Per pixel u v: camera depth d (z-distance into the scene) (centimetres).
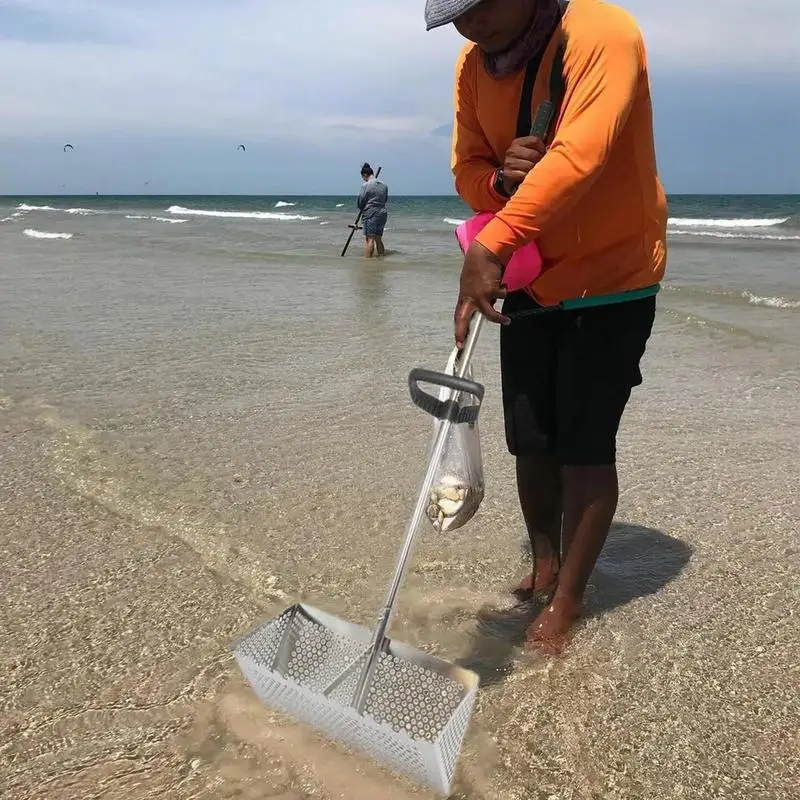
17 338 684
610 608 278
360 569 304
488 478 389
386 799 195
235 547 319
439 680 199
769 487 372
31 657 252
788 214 3756
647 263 238
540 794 198
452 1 214
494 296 215
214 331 726
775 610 275
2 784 202
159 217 3534
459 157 258
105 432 446
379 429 452
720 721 222
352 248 1708
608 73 210
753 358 627
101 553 315
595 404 243
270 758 208
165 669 245
